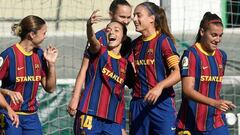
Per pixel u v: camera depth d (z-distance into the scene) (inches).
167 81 573.9
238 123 815.1
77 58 894.4
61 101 836.6
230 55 897.5
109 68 593.9
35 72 619.2
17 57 612.4
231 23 947.3
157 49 594.2
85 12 948.0
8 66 610.5
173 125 598.9
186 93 560.4
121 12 607.8
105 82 594.2
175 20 925.8
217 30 557.3
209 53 572.7
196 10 930.1
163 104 598.5
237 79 853.8
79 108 592.4
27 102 616.1
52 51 623.5
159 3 938.7
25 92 615.8
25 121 615.2
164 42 593.0
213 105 539.8
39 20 613.0
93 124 590.2
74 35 921.5
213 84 573.9
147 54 596.7
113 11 612.7
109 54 596.1
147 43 599.2
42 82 633.0
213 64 571.8
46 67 630.5
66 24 943.7
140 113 603.2
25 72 613.6
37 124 623.8
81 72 601.3
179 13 926.4
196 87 570.6
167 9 929.5
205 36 563.8
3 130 607.8
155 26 600.7
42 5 954.7
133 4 952.9
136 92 606.9
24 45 614.9
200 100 548.7
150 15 595.5
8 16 943.7
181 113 577.6
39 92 832.3
